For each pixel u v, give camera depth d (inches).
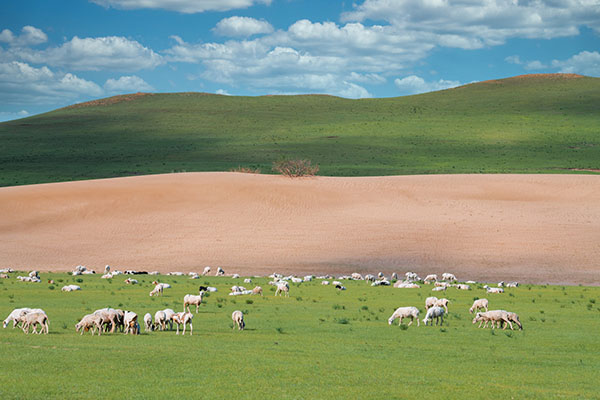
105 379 611.2
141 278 1973.4
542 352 831.7
